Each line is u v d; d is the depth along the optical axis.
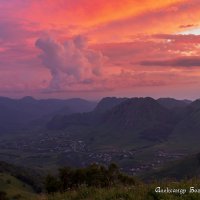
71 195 17.16
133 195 15.08
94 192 16.84
